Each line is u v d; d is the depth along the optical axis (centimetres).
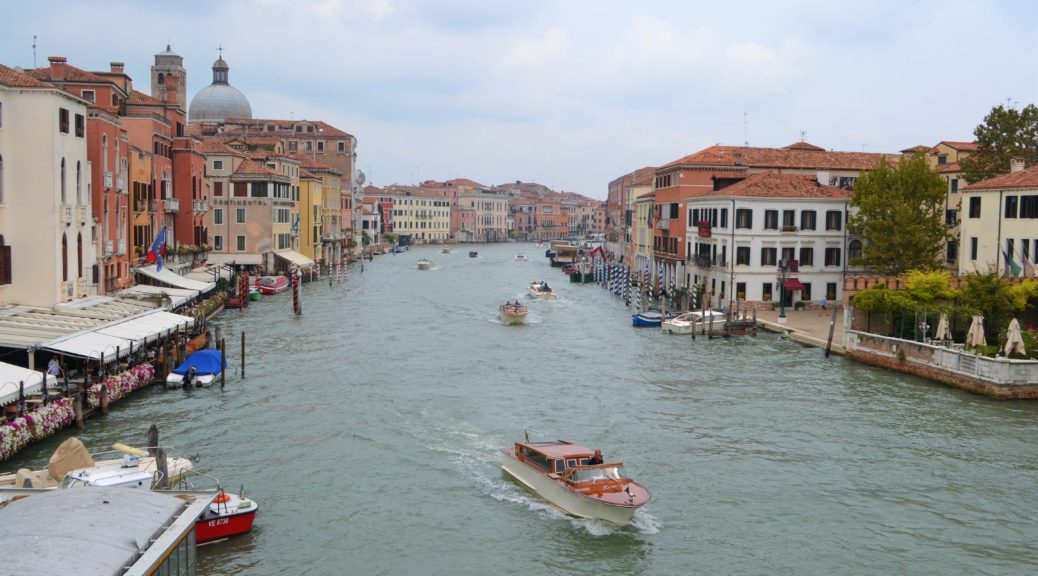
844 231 6353
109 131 4975
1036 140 6062
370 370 4256
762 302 6294
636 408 3525
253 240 8919
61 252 4075
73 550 1341
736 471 2762
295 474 2703
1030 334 4000
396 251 17975
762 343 5153
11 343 3253
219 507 2212
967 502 2503
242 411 3416
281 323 5991
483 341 5266
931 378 3975
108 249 4934
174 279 5997
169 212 6881
